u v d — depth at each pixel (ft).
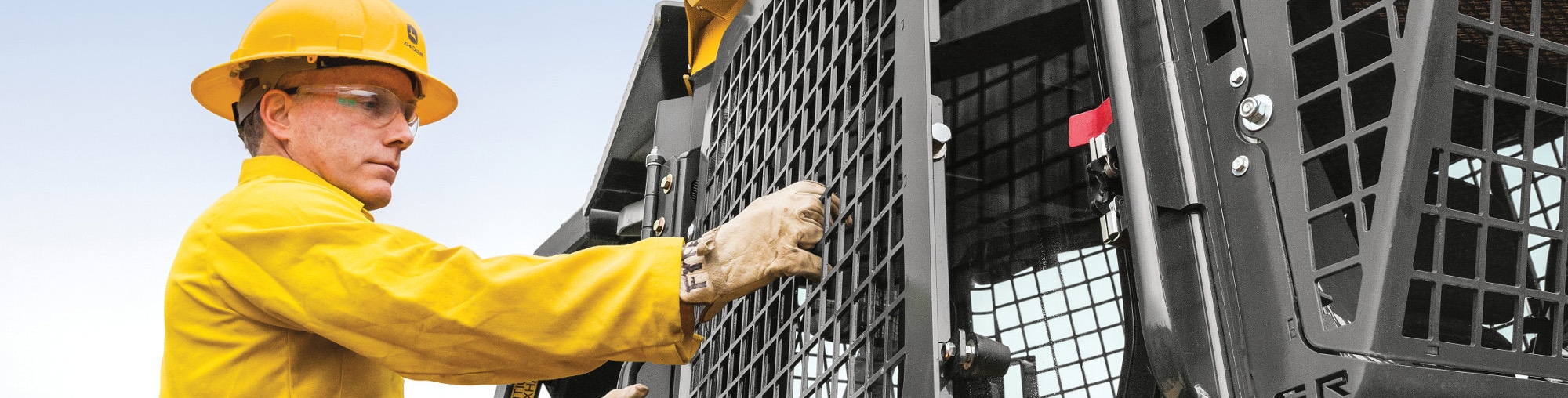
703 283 5.81
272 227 5.79
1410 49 5.01
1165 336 5.45
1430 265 5.85
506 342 5.60
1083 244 6.82
